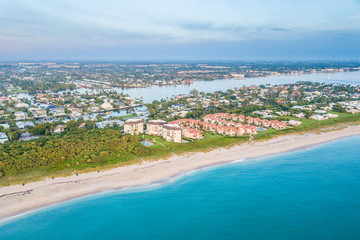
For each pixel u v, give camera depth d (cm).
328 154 19725
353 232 11319
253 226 11725
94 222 11888
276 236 11106
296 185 15100
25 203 12875
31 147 18312
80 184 14650
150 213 12544
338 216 12381
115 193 14062
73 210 12600
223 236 11138
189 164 17625
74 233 11238
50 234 11131
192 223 11906
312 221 12038
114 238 11019
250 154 19575
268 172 16700
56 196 13538
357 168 17262
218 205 13188
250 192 14362
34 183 14388
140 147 18925
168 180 15538
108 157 17325
